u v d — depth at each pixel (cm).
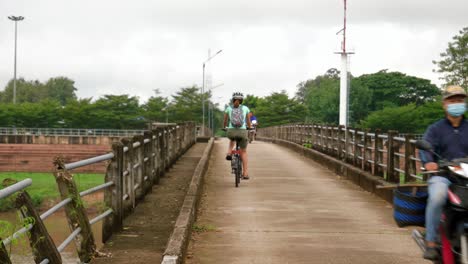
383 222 1071
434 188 554
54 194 3162
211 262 778
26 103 10288
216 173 1877
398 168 1367
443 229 555
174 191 1332
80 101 10444
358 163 1728
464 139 599
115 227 888
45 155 7469
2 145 7419
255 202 1292
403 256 812
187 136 2755
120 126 10456
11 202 541
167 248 718
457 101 593
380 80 11094
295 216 1125
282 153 2892
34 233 542
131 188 1054
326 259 794
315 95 12775
